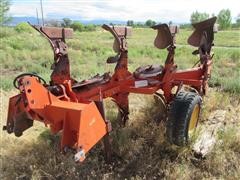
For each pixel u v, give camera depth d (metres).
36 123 6.11
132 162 4.82
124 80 4.82
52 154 4.91
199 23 5.41
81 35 41.72
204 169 4.72
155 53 19.77
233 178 4.50
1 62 14.53
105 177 4.47
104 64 14.48
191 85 5.49
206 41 5.55
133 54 18.86
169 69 5.05
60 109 3.55
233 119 6.23
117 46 4.68
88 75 11.02
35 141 5.39
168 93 5.12
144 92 4.73
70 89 3.99
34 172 4.48
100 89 4.40
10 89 8.52
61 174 4.54
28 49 20.73
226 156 4.94
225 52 20.97
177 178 4.48
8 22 48.59
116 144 5.05
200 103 4.95
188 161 4.84
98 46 23.31
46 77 9.83
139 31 54.78
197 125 5.35
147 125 5.70
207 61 5.68
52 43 3.78
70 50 19.77
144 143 5.21
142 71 5.18
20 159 4.88
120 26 4.62
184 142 4.63
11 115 3.95
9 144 5.32
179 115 4.49
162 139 5.09
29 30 32.72
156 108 5.94
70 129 3.57
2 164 4.80
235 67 13.66
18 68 13.48
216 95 6.87
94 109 3.67
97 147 5.08
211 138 5.17
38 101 3.55
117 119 5.61
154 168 4.67
